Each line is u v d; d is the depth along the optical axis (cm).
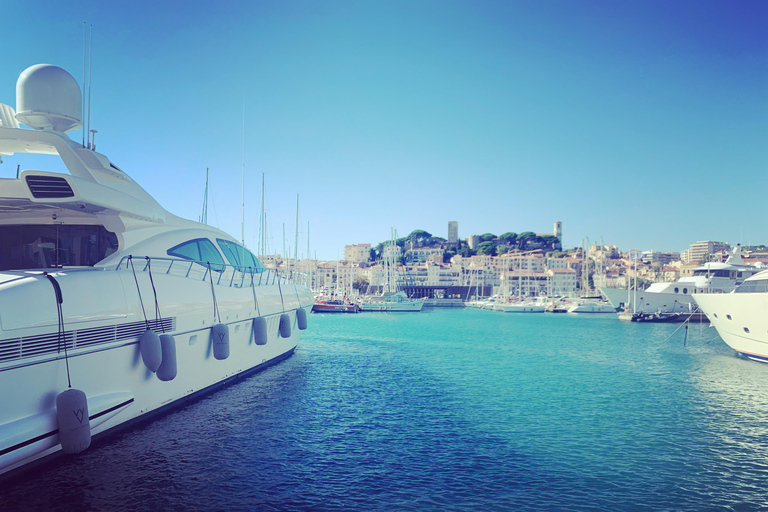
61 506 916
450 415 1695
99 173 1287
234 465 1159
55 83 1252
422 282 18138
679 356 3431
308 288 2923
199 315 1459
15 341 864
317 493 1038
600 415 1742
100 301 1057
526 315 9269
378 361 2869
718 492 1103
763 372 2744
